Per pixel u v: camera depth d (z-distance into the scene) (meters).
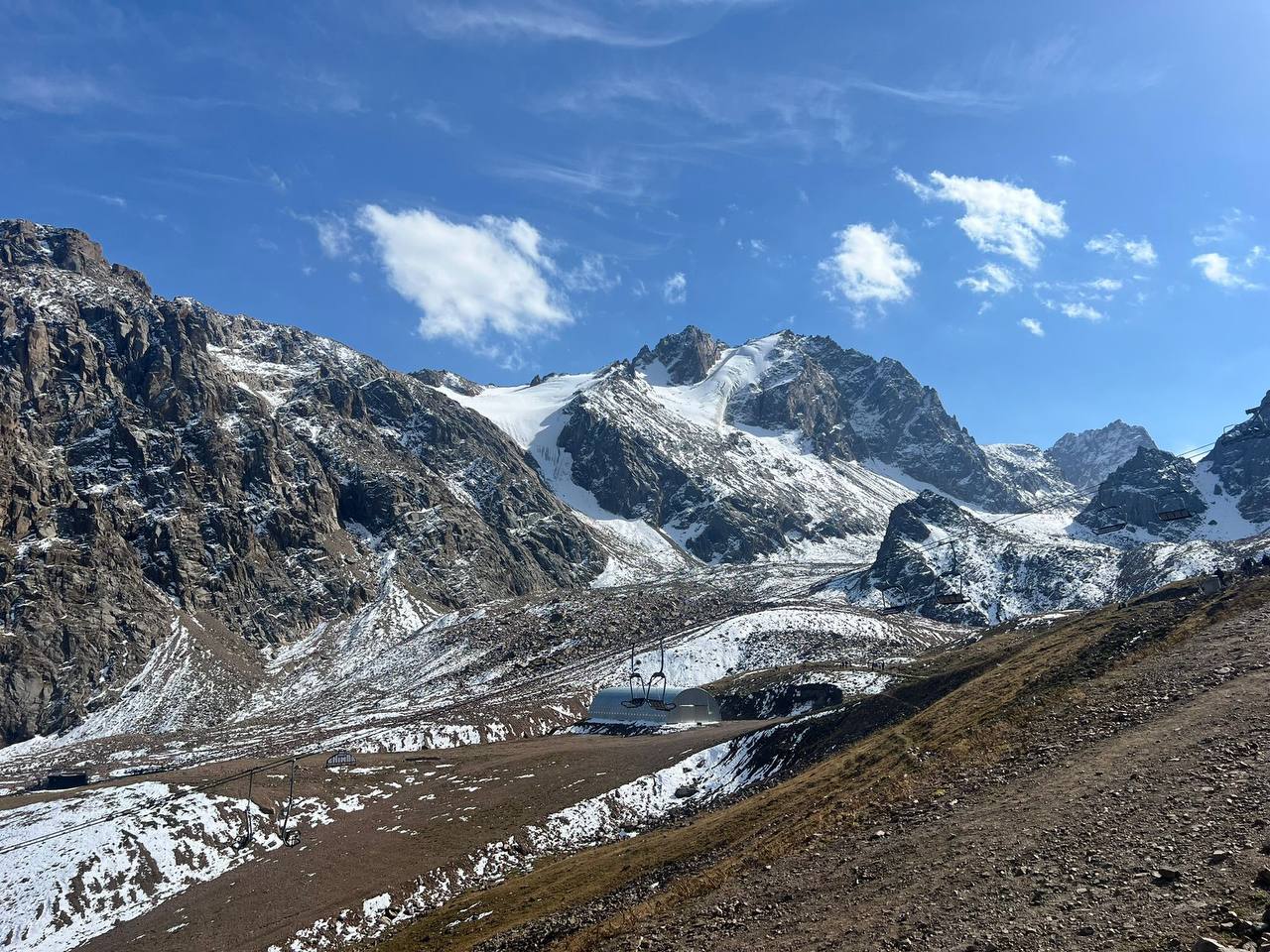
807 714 128.00
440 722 186.50
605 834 107.44
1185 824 25.00
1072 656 61.84
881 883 29.17
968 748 45.19
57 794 139.12
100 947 90.31
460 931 67.25
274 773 140.62
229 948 85.44
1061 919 21.88
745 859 42.88
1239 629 46.31
